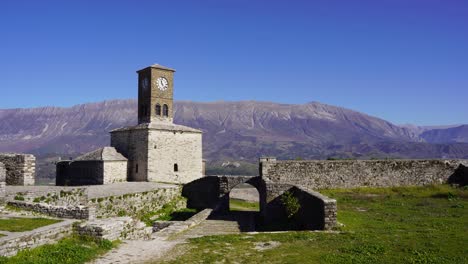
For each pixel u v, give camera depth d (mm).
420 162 43000
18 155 30172
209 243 19797
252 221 32062
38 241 16000
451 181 42969
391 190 40969
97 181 44562
